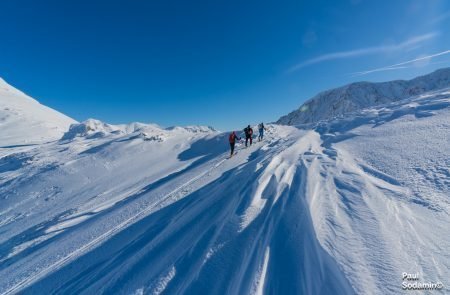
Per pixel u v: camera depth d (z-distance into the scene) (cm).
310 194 594
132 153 2272
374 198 512
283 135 2048
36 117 11062
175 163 1911
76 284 568
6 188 1877
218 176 1136
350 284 314
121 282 496
